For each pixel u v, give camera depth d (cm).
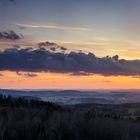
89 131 1452
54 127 1388
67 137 1347
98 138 1434
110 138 1438
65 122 1491
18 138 1252
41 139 1272
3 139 1225
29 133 1287
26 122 1409
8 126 1338
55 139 1294
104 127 1507
